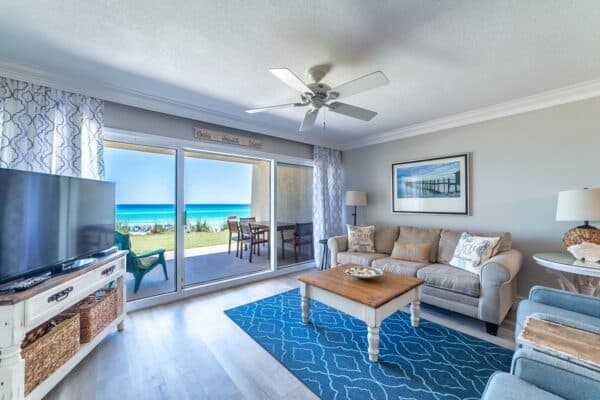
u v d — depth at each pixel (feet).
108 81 7.78
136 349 6.69
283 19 5.16
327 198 15.28
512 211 9.69
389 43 5.94
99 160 8.05
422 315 8.65
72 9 4.87
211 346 6.84
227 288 11.53
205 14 5.03
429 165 12.07
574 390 2.97
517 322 5.56
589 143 8.16
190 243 18.28
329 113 10.52
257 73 7.36
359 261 11.21
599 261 6.81
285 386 5.38
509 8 4.83
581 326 4.01
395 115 10.85
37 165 6.93
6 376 4.08
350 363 6.08
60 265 5.86
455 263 9.37
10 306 4.10
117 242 9.63
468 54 6.37
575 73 7.32
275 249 13.62
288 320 8.32
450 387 5.27
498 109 9.73
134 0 4.67
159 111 9.45
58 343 5.20
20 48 6.07
